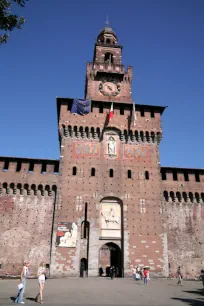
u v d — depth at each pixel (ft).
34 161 159.43
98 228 146.00
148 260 142.61
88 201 150.71
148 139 169.89
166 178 165.37
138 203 153.48
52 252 139.03
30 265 139.03
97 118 170.19
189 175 168.25
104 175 157.48
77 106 170.60
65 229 143.64
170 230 155.43
